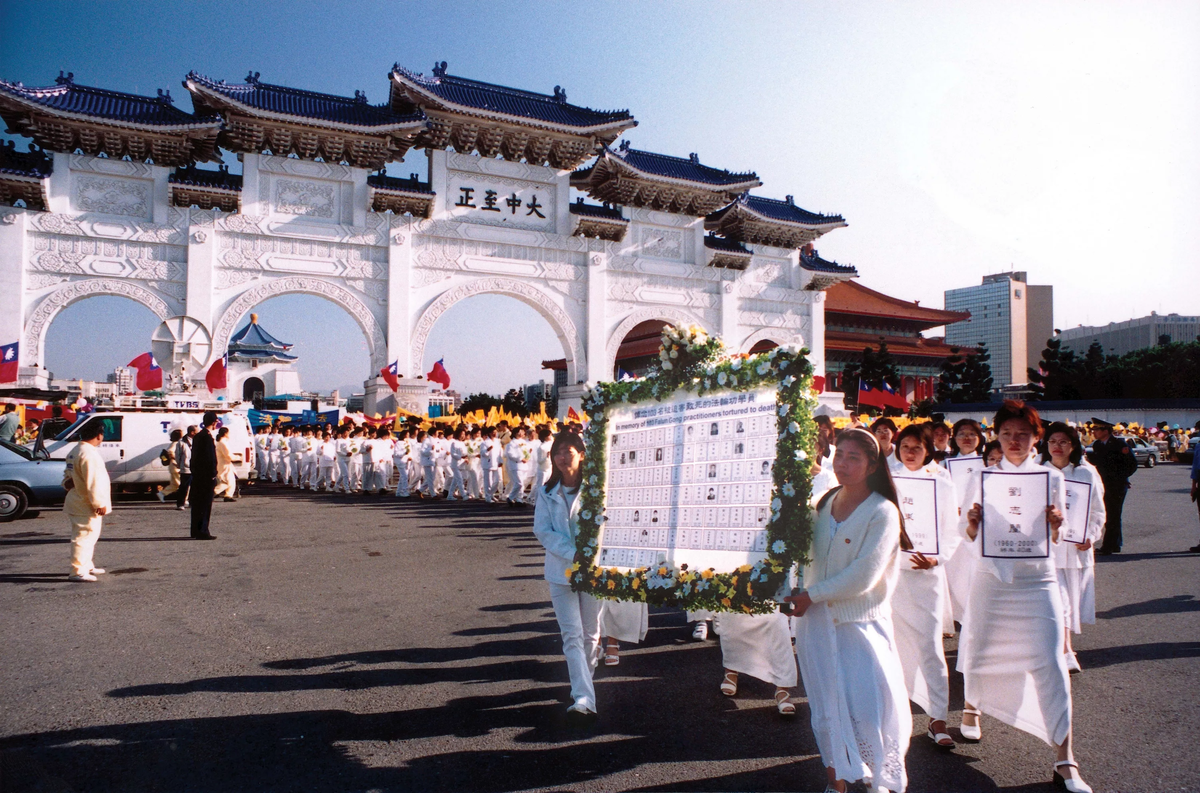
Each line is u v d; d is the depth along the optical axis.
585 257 31.48
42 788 3.84
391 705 5.07
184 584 8.66
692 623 7.43
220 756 4.27
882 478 3.85
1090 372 52.66
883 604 3.88
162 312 25.16
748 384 4.57
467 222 29.39
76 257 24.22
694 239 34.09
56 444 15.96
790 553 4.03
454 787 3.95
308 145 26.89
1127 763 4.25
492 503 18.09
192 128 24.61
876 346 56.88
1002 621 4.45
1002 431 4.73
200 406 17.91
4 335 23.08
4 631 6.66
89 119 23.42
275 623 7.04
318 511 16.31
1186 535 13.22
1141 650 6.35
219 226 25.81
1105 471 11.25
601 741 4.56
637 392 5.14
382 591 8.45
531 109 30.91
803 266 36.34
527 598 8.16
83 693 5.20
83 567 8.83
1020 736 4.75
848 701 3.69
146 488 16.88
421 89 26.64
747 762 4.30
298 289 26.86
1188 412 44.59
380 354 27.80
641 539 4.85
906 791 3.97
